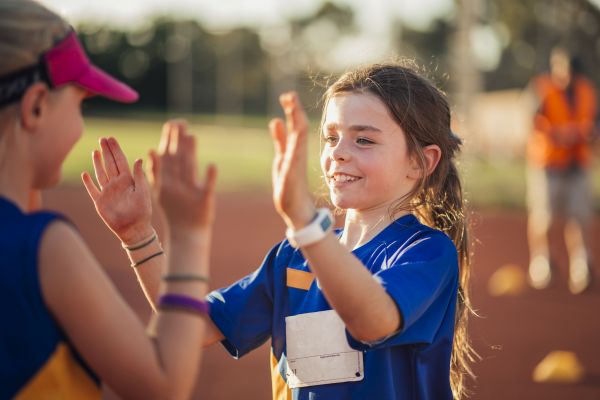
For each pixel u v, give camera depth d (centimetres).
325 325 198
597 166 2006
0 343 136
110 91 154
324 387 197
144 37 5181
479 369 488
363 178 207
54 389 138
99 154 208
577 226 754
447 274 194
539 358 514
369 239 211
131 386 140
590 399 437
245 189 1673
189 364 144
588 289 743
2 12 141
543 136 759
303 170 153
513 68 3559
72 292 137
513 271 764
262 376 465
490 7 3428
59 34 147
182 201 147
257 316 217
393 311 170
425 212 231
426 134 215
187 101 4066
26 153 145
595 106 748
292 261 214
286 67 3750
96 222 1128
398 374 191
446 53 3269
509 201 1424
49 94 146
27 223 138
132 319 144
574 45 2439
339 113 210
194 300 147
